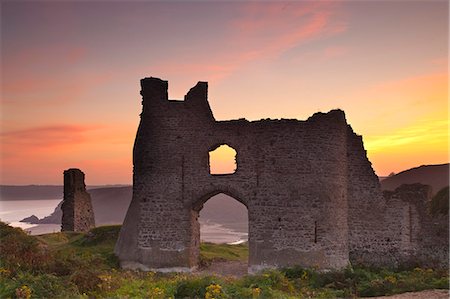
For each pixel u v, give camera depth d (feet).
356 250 96.78
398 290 72.13
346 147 97.91
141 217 97.35
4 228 90.17
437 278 81.00
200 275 89.71
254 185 93.20
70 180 150.20
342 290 74.95
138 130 100.48
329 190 91.50
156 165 97.50
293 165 91.61
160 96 98.63
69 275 65.51
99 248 107.34
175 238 95.71
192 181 96.43
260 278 74.23
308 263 88.84
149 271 93.50
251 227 92.68
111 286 66.39
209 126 96.73
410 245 95.20
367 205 97.30
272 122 93.45
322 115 92.79
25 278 57.93
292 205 90.74
